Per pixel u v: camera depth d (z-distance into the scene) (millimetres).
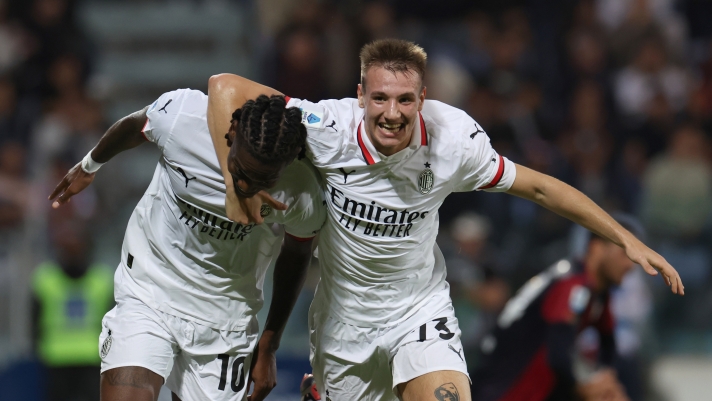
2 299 28469
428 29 41312
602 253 19094
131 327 13781
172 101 13453
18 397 27641
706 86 40438
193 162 13242
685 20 42719
